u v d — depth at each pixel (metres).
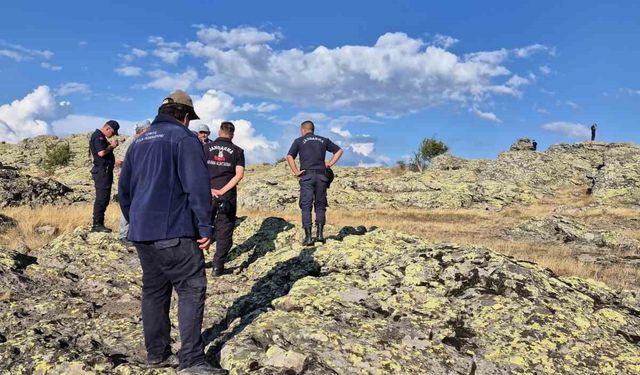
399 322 4.77
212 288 6.60
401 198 34.25
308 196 7.87
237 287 6.60
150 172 3.67
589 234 17.91
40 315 5.36
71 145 84.50
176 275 3.74
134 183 3.81
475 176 44.62
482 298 5.17
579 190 38.91
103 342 4.61
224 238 7.13
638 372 4.17
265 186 34.47
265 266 7.28
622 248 16.47
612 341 4.60
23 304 5.59
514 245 16.06
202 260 3.81
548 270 6.21
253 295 5.91
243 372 3.83
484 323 4.79
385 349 4.21
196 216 3.67
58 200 22.31
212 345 4.52
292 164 7.88
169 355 4.04
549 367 4.20
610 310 5.19
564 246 16.92
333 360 4.00
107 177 8.93
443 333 4.59
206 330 5.13
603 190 33.66
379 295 5.30
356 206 32.94
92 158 8.92
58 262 7.30
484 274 5.55
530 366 4.20
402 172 58.41
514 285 5.35
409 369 3.98
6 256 7.02
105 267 7.28
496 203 33.75
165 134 3.74
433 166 53.25
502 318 4.83
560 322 4.77
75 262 7.35
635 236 19.94
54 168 62.25
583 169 42.72
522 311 4.90
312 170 7.86
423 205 33.44
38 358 4.07
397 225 21.30
